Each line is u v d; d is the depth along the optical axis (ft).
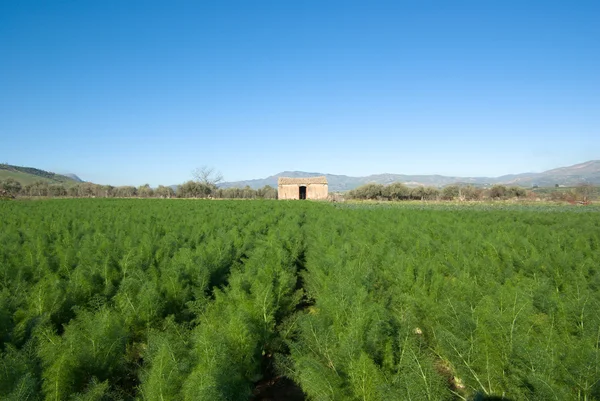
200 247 38.63
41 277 29.89
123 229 56.59
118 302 23.70
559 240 42.93
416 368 14.93
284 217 78.79
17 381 14.20
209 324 19.89
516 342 16.42
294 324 21.90
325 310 22.49
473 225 58.85
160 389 13.93
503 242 43.01
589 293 22.79
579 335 19.15
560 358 16.11
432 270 29.96
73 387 15.12
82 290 26.14
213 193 257.75
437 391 14.43
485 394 15.58
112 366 17.04
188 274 29.43
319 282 29.43
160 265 32.35
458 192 211.61
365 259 34.83
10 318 20.84
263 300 22.30
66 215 77.56
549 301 21.61
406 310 22.20
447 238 48.57
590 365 14.19
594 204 156.87
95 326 17.76
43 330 19.03
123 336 18.25
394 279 29.19
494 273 31.37
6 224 64.28
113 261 33.30
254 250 39.70
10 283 28.35
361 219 73.77
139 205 118.01
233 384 15.67
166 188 257.55
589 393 13.96
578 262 31.76
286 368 18.45
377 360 17.06
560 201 175.42
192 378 13.82
